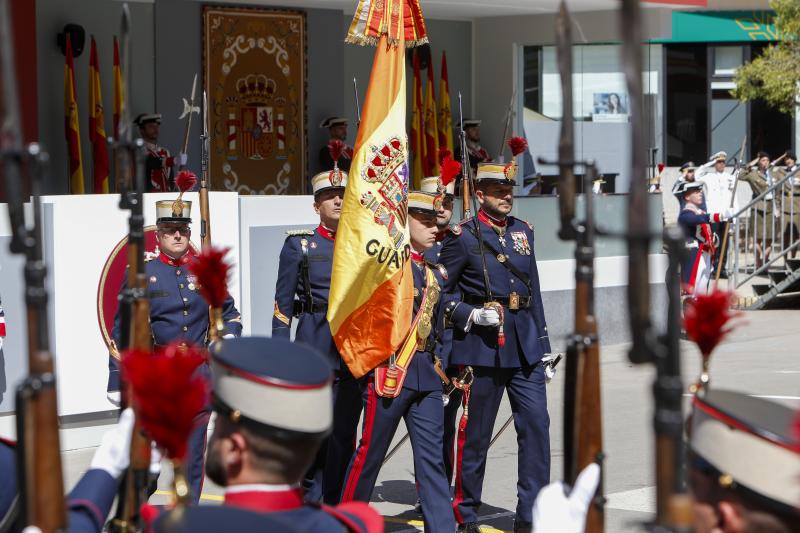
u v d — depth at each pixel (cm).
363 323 1684
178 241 1867
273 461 725
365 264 1692
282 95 4300
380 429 1683
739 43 7575
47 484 606
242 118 4212
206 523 614
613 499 2019
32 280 600
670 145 7694
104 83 3931
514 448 2459
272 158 4284
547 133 4788
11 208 593
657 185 4806
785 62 6262
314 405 732
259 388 721
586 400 795
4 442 880
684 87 7656
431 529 1655
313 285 1867
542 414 1834
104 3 3912
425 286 1739
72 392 2347
